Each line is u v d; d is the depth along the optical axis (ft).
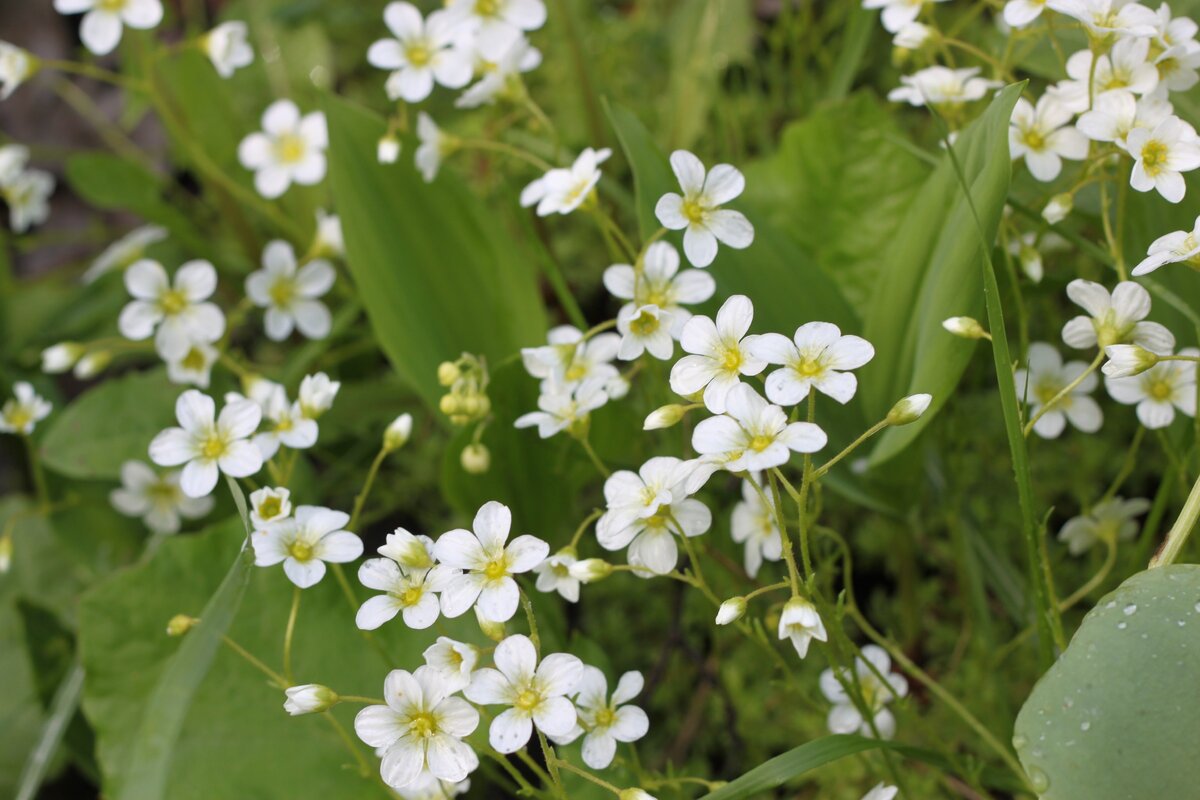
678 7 2.00
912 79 1.40
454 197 1.47
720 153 1.78
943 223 1.32
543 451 1.41
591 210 1.34
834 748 1.21
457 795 1.36
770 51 2.07
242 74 1.95
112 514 1.67
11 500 1.74
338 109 1.44
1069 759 1.15
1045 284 1.43
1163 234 1.34
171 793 1.33
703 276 1.32
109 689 1.40
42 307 1.90
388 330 1.42
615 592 1.59
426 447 1.68
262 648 1.37
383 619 1.18
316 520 1.23
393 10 1.47
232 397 1.28
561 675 1.15
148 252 1.84
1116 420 1.60
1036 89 1.59
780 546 1.31
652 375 1.39
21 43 2.33
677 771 1.50
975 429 1.59
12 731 1.63
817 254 1.53
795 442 1.14
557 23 1.68
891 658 1.52
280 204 1.85
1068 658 1.17
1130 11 1.27
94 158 1.72
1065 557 1.55
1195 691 1.14
